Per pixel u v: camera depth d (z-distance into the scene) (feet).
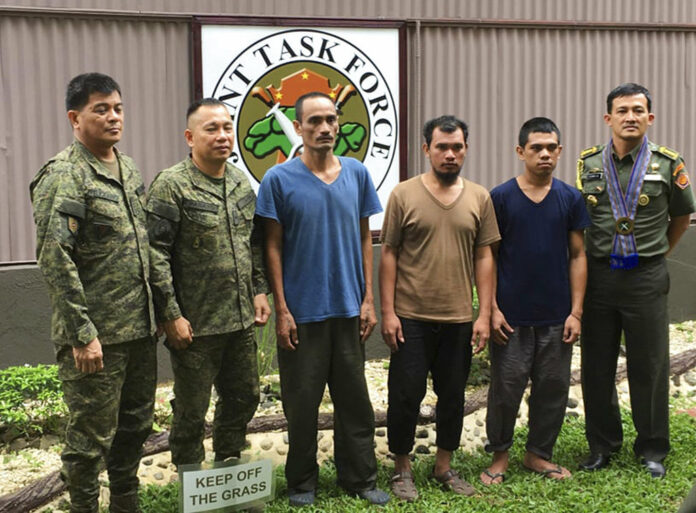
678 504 15.28
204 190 13.70
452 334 15.60
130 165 13.43
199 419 14.33
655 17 25.77
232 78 21.30
